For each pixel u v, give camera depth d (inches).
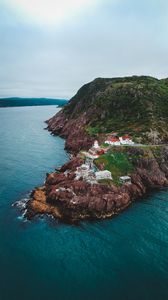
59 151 5644.7
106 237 2524.6
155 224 2760.8
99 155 3900.1
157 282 1989.4
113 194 3105.3
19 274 2048.5
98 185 3147.1
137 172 3796.8
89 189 3088.1
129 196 3309.5
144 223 2778.1
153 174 3909.9
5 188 3501.5
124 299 1840.6
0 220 2736.2
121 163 3821.4
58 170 3993.6
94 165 3646.7
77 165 3764.8
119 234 2576.3
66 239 2480.3
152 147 4325.8
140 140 4704.7
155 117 5595.5
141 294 1882.4
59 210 2903.5
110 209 2962.6
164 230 2652.6
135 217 2906.0
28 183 3700.8
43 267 2121.1
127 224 2760.8
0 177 3917.3
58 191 3031.5
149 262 2192.4
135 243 2433.6
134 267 2134.6
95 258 2231.8
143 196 3474.4
